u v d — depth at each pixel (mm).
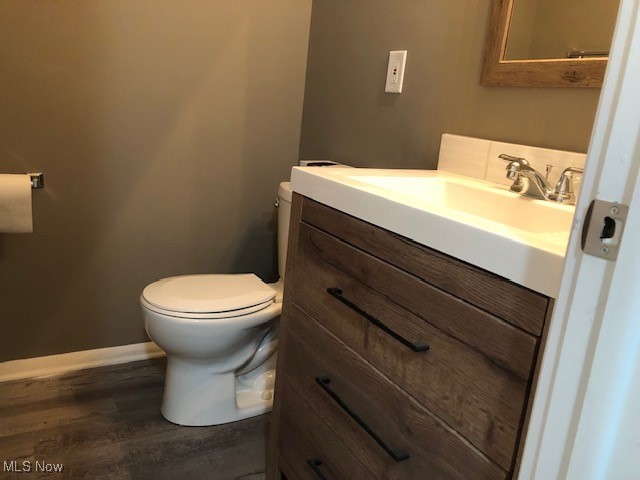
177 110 1999
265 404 1873
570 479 562
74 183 1896
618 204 499
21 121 1772
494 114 1407
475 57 1443
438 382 881
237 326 1635
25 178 1731
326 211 1167
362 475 1083
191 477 1526
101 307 2047
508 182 1349
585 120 1194
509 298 749
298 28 2146
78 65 1809
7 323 1909
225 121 2096
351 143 1939
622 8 492
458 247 818
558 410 573
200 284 1779
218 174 2135
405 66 1668
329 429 1190
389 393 995
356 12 1874
